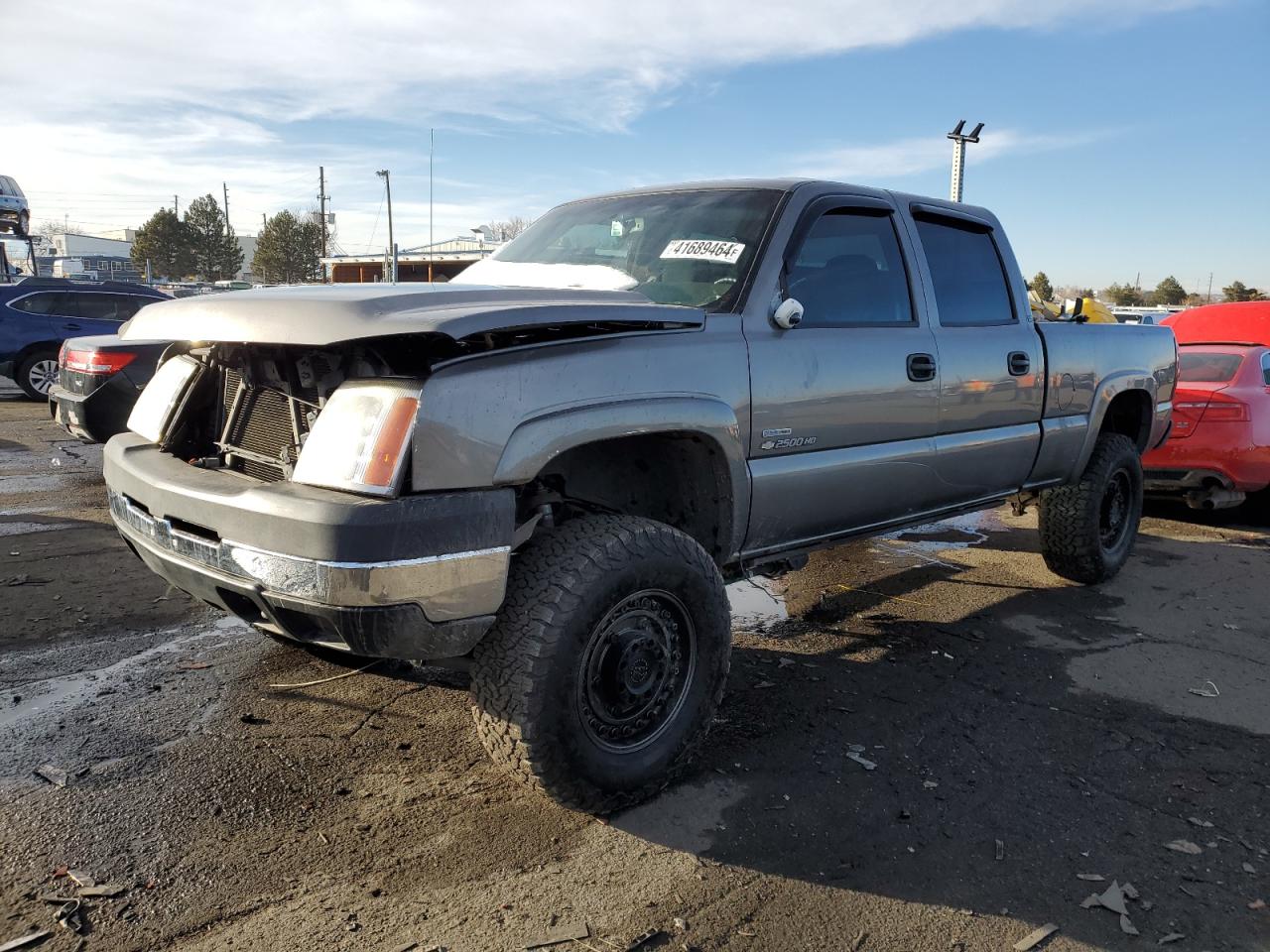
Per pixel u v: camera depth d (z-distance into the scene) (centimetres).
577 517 303
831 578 555
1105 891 254
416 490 239
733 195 376
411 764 310
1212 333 968
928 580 555
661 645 287
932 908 244
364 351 254
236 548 249
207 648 404
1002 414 443
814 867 261
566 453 303
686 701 296
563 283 361
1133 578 571
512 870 254
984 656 429
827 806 293
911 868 262
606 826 278
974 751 335
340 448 245
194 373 316
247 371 291
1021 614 494
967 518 753
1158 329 582
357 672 382
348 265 3591
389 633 235
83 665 380
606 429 272
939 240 433
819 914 240
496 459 249
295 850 259
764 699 373
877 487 380
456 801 288
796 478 340
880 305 389
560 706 258
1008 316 462
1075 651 440
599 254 381
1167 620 490
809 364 340
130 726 328
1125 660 429
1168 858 271
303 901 237
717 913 239
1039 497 539
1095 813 295
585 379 271
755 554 345
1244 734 354
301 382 273
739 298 330
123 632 419
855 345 361
